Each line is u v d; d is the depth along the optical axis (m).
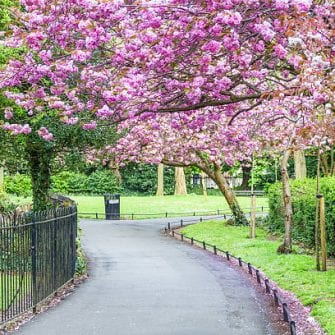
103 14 8.01
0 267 10.02
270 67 9.48
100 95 9.74
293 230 19.45
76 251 14.76
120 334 8.38
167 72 8.99
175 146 25.12
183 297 11.16
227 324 8.90
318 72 7.93
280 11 7.86
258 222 26.95
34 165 16.70
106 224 30.39
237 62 8.94
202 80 8.55
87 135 15.73
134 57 8.62
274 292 10.46
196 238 22.53
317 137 14.16
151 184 58.84
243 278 13.44
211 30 7.89
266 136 22.41
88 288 12.38
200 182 67.25
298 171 29.69
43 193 16.69
